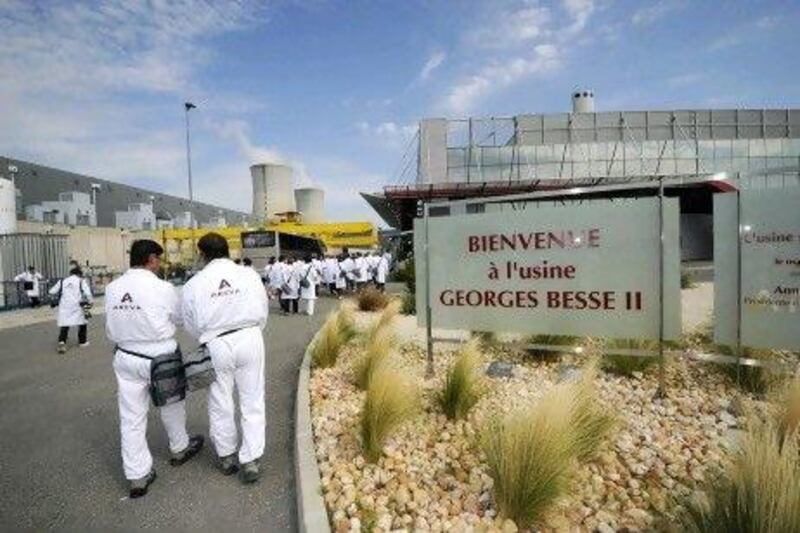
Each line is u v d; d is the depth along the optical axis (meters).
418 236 6.38
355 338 8.72
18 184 64.62
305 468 3.67
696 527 2.48
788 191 4.70
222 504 3.50
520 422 3.16
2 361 9.05
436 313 6.29
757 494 2.38
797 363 5.43
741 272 4.93
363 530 2.92
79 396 6.49
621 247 5.32
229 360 3.66
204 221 96.94
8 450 4.64
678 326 5.02
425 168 34.09
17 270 20.64
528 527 2.86
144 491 3.67
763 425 3.62
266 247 26.36
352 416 4.79
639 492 3.16
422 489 3.34
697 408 4.62
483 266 6.03
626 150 35.19
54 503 3.59
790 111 36.72
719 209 5.03
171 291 3.76
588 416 3.75
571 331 5.61
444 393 4.69
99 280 28.44
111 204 78.00
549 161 34.72
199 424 5.21
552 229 5.64
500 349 7.14
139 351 3.60
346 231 34.62
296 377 7.16
